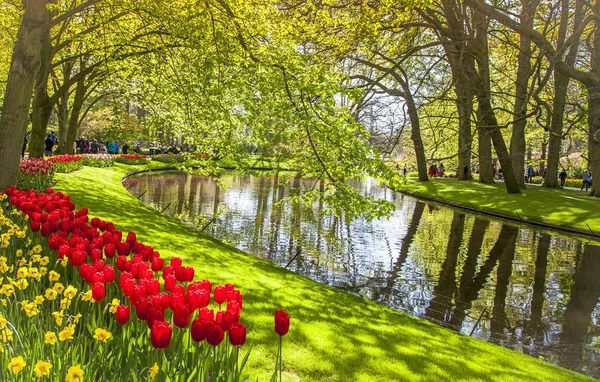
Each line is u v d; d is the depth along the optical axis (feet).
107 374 10.60
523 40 90.33
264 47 35.35
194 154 60.90
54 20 40.16
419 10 58.85
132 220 44.78
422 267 47.37
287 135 29.78
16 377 8.73
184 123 58.13
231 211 74.74
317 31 53.98
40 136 67.21
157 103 61.31
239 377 11.29
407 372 18.53
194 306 11.51
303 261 46.21
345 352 19.52
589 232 71.20
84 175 81.76
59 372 9.30
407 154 152.46
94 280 12.57
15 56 36.76
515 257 53.98
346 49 54.60
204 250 36.91
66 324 12.07
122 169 123.85
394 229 68.85
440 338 25.21
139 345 11.39
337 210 31.76
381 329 24.34
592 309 36.99
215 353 11.36
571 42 52.03
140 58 56.03
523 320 34.06
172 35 46.80
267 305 24.47
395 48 58.03
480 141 121.08
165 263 29.25
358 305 29.50
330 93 30.37
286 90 31.22
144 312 10.91
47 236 18.58
